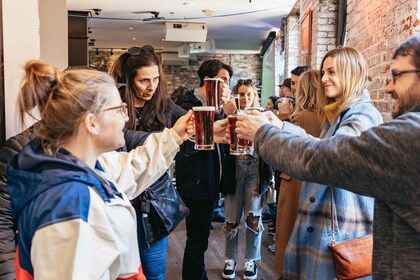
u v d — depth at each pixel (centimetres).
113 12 846
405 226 101
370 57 334
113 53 1371
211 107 155
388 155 96
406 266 101
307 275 177
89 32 1073
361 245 164
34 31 207
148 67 205
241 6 786
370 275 164
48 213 95
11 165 103
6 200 131
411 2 241
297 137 118
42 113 108
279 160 117
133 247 115
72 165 102
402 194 96
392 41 275
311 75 250
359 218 170
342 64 180
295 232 183
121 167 150
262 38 1133
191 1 759
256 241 321
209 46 1188
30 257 98
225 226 325
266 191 323
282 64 911
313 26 559
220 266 356
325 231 171
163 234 197
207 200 268
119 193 115
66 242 94
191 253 273
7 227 131
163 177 202
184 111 239
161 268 203
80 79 109
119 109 115
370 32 335
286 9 794
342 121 176
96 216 101
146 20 920
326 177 106
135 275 116
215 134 173
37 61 110
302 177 112
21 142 136
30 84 107
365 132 102
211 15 871
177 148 160
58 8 454
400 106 110
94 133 111
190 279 275
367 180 100
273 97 547
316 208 176
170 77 1402
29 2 195
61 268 94
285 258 186
